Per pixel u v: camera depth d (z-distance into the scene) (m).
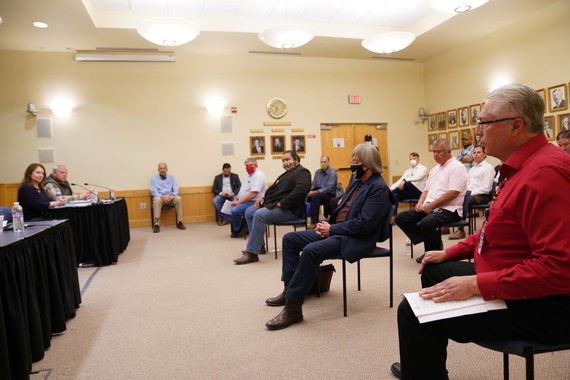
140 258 4.48
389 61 8.33
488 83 6.85
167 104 7.27
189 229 6.67
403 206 8.43
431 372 1.24
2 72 6.63
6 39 6.17
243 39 6.60
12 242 1.83
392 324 2.35
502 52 6.53
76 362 2.02
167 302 2.93
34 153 6.76
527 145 1.18
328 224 2.59
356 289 3.04
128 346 2.19
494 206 1.23
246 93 7.60
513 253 1.17
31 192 3.88
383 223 2.54
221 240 5.46
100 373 1.90
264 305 2.79
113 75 7.04
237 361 1.97
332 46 7.15
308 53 7.59
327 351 2.04
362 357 1.96
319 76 7.96
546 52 5.81
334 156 8.11
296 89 7.85
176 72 7.29
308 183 4.07
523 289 1.07
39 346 2.03
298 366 1.89
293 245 2.72
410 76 8.45
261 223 4.02
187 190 7.37
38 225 2.51
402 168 8.45
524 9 5.77
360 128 8.27
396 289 3.01
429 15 6.43
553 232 1.03
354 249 2.41
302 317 2.44
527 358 1.09
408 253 4.22
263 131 7.69
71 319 2.63
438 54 7.98
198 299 2.98
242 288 3.21
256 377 1.81
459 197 3.38
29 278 1.99
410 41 5.42
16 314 1.74
